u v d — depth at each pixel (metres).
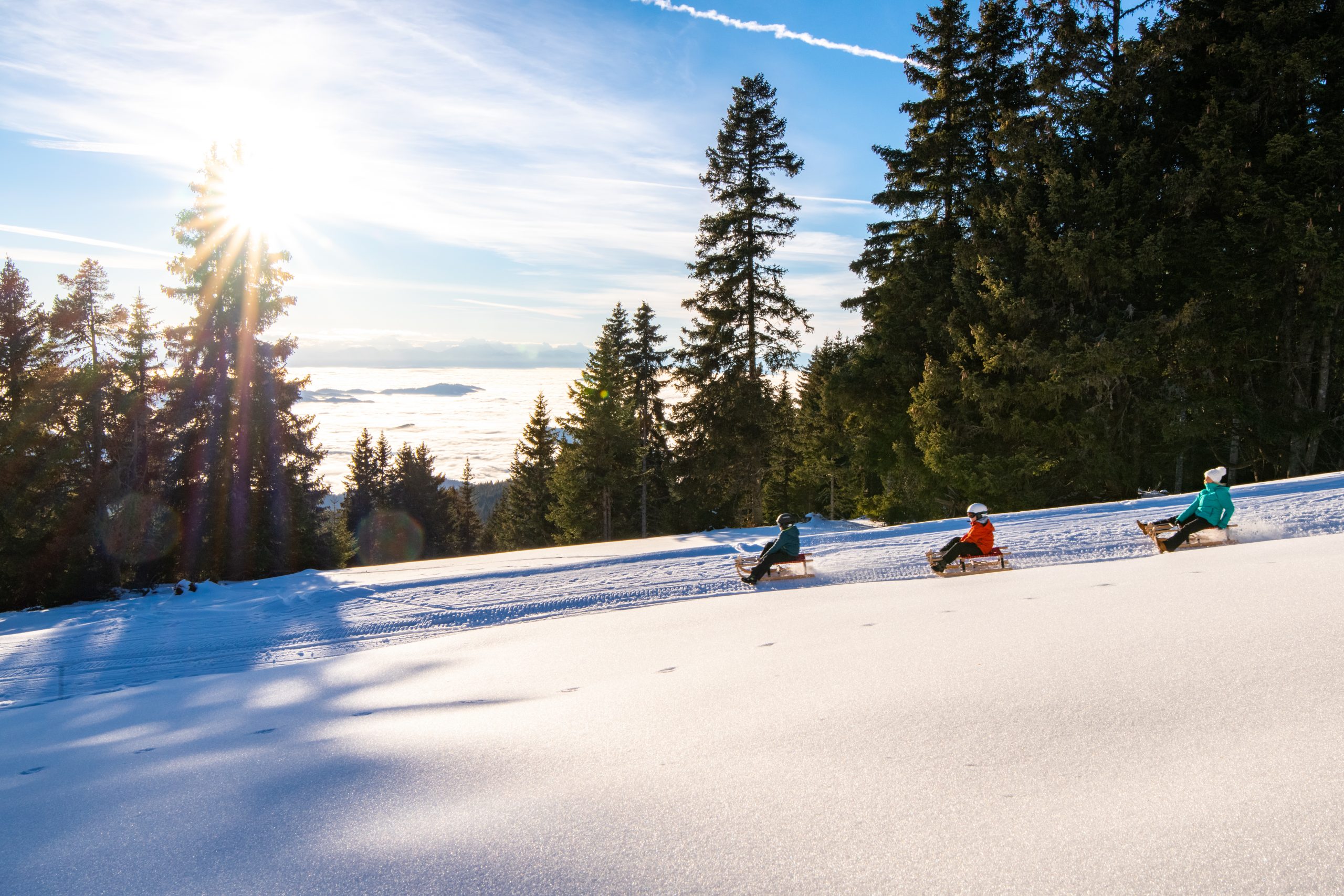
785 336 32.88
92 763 5.02
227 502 28.95
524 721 4.79
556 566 15.05
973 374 25.03
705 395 33.62
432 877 2.40
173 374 29.38
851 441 33.97
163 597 16.73
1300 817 2.17
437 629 11.16
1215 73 23.88
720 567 13.73
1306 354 24.62
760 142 32.47
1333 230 21.80
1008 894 1.93
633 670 6.41
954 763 2.96
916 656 5.25
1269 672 3.66
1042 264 23.89
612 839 2.58
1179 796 2.42
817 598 9.91
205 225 30.05
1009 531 14.05
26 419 26.23
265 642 11.04
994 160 25.91
